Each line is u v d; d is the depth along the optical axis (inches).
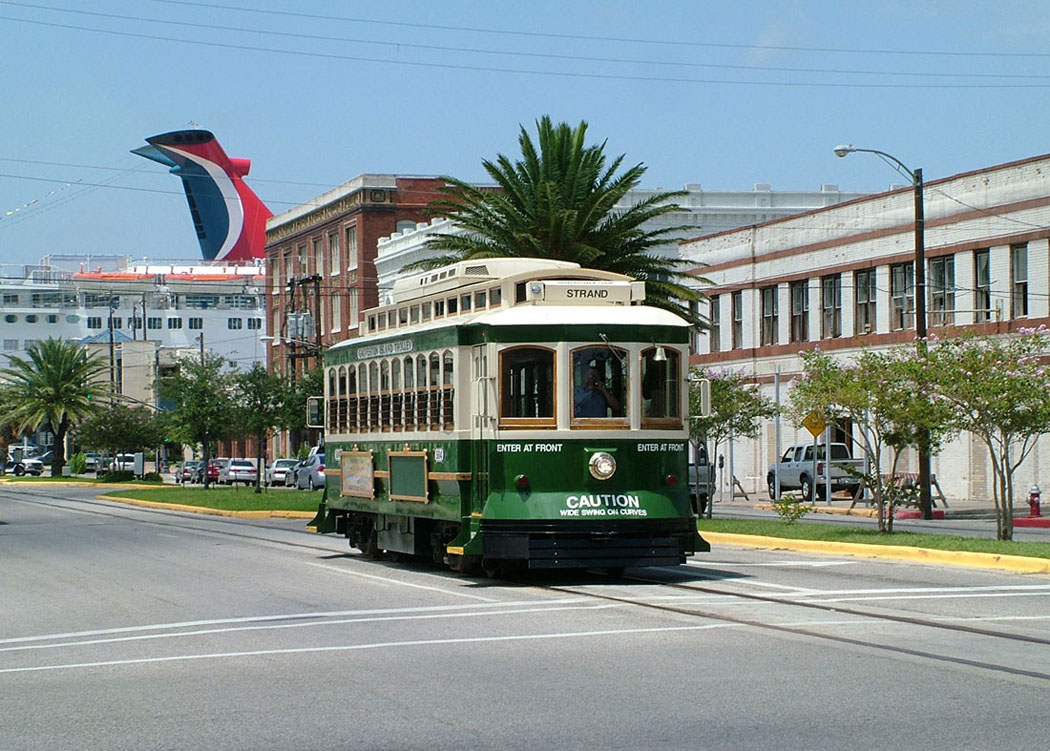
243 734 361.7
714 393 1318.9
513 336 711.7
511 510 699.4
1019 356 963.3
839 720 359.6
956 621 543.8
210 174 6358.3
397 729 362.3
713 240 2324.1
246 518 1626.5
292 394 2359.7
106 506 2003.0
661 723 360.8
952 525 1286.9
